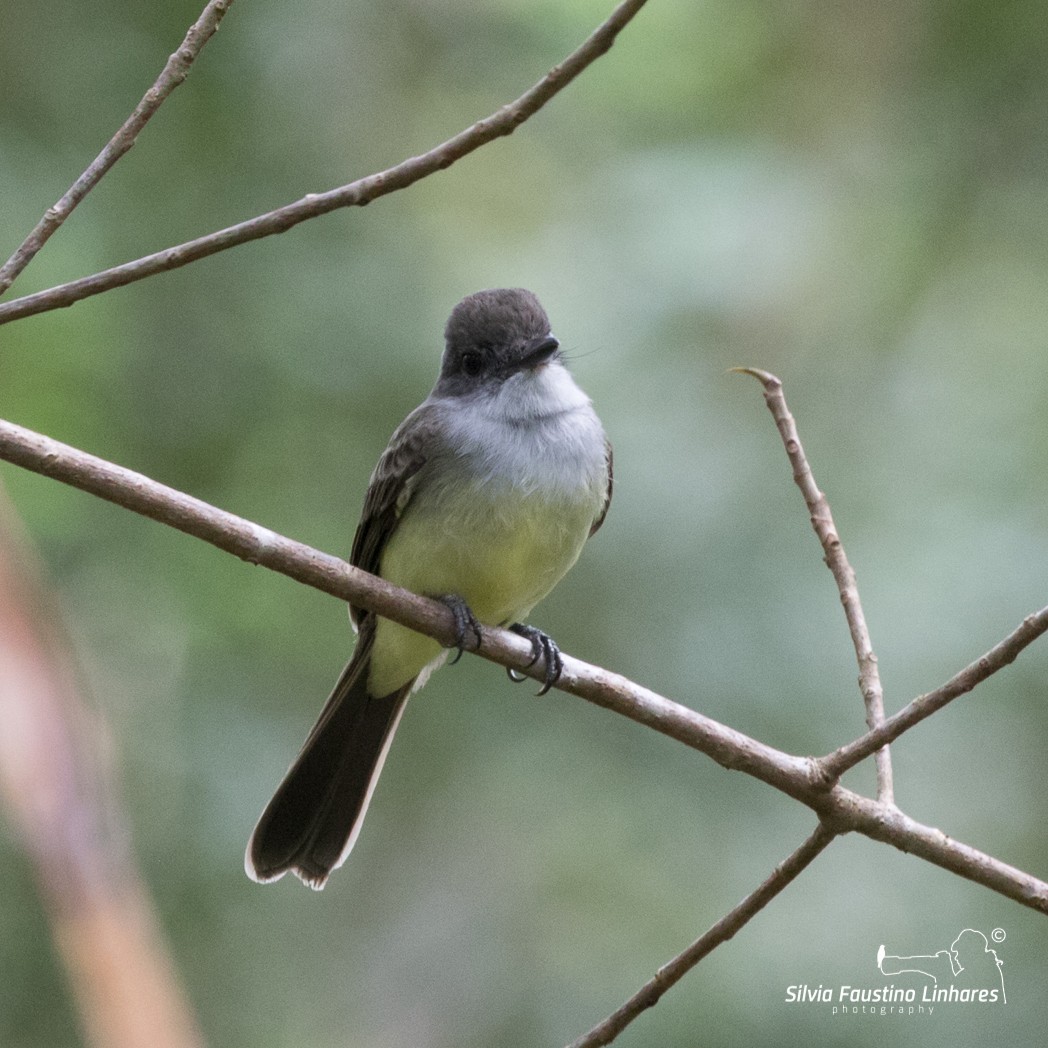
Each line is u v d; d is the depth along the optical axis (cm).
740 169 1264
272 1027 1153
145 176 1188
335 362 1177
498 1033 1158
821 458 1218
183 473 1177
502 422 801
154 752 1155
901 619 1129
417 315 1200
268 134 1217
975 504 1177
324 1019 1171
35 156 1153
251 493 1176
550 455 796
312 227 1215
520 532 793
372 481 829
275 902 1190
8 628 507
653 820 1170
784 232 1238
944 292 1313
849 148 1348
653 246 1220
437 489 796
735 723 1114
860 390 1251
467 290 1216
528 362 800
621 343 1191
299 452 1190
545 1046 1138
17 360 1112
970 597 1127
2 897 1084
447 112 1302
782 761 604
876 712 627
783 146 1327
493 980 1175
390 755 1214
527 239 1266
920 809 1153
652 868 1160
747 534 1158
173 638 1179
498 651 682
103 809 480
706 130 1323
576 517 804
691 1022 1102
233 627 1170
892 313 1294
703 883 1144
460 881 1217
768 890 599
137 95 1187
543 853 1188
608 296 1212
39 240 546
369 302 1195
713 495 1159
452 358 836
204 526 594
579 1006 1138
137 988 439
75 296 548
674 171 1259
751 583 1141
